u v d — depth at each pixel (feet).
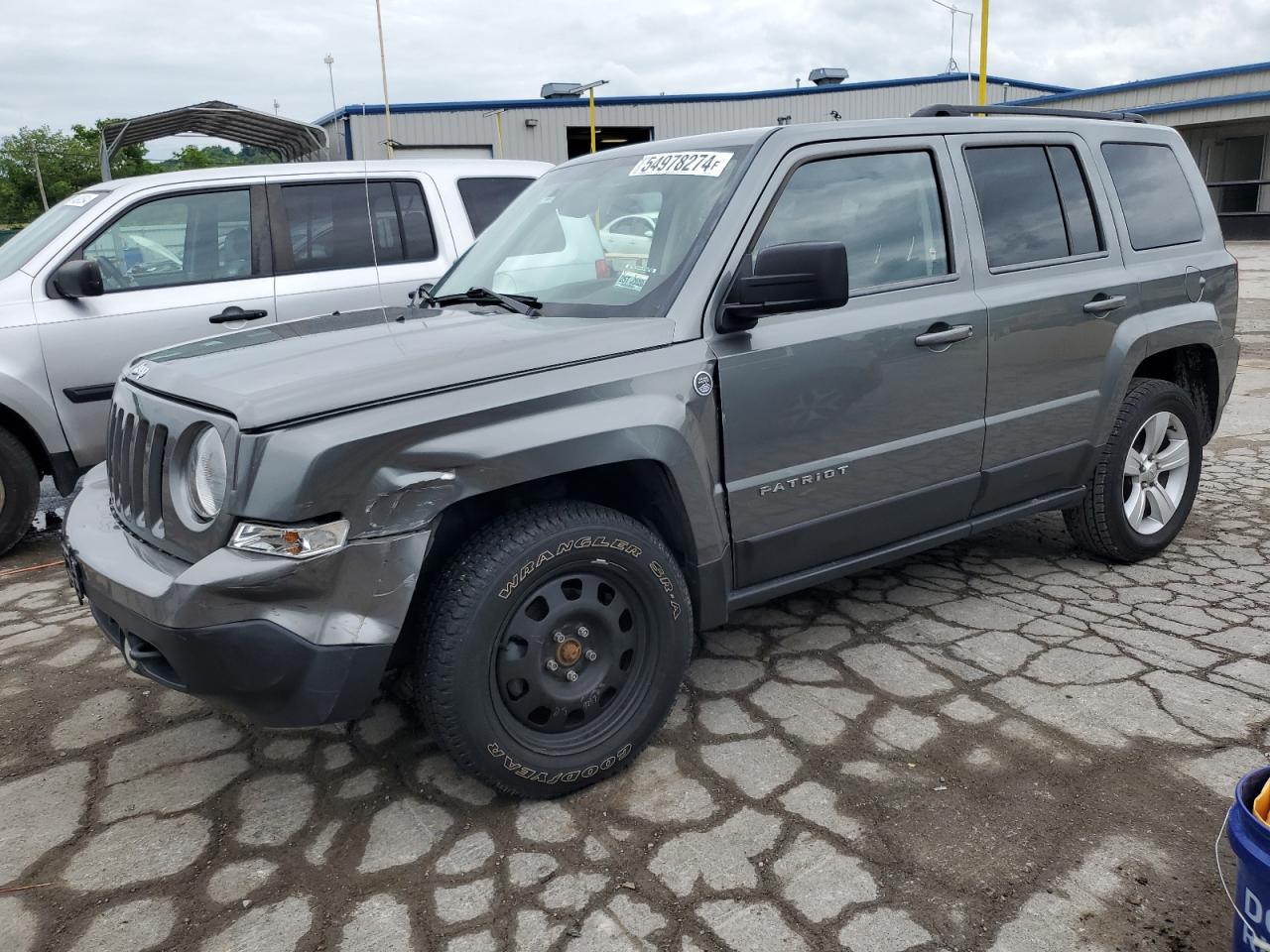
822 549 10.80
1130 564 14.51
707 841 8.33
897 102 118.21
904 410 11.02
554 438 8.40
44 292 16.97
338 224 19.47
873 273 10.97
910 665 11.41
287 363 8.76
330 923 7.52
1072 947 7.01
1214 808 8.54
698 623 9.93
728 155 10.58
